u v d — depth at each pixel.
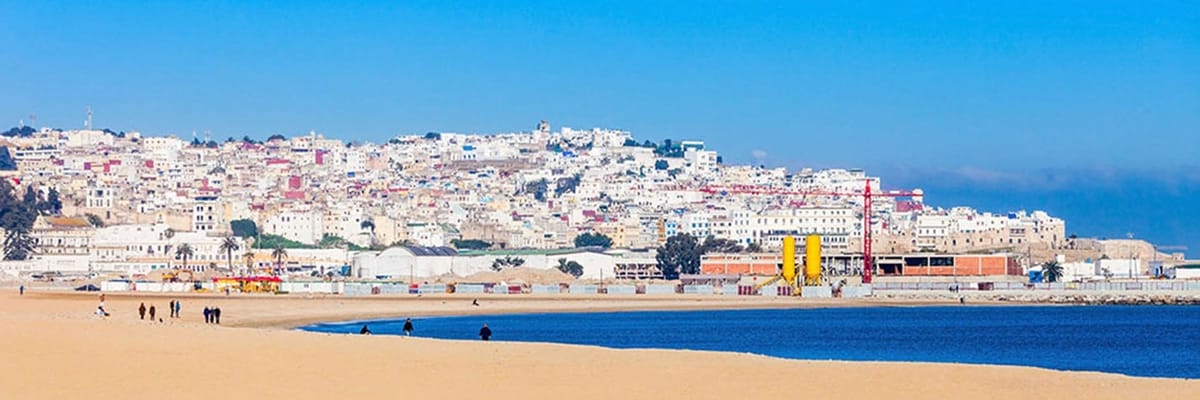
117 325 159.38
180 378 106.44
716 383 105.38
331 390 102.12
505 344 132.38
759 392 101.88
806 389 103.00
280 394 100.38
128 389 101.56
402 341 135.62
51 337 133.88
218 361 115.56
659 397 100.00
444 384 104.94
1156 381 107.75
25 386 102.19
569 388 103.38
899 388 103.38
